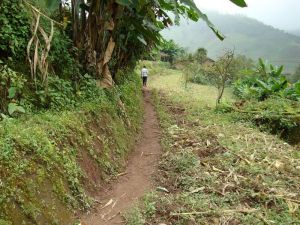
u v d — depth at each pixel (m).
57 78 6.48
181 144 8.29
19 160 3.88
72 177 4.70
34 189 3.85
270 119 11.29
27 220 3.54
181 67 33.69
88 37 7.55
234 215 4.86
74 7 7.36
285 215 4.94
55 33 6.98
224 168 6.61
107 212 4.88
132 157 7.71
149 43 11.69
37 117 5.18
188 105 14.64
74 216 4.39
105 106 7.39
